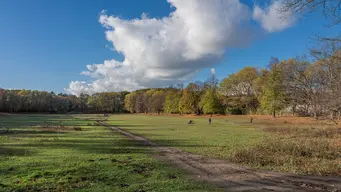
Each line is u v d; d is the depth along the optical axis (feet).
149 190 27.02
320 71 104.68
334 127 100.53
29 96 444.96
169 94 394.11
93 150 55.93
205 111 317.83
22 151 53.16
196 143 69.92
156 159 45.75
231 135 93.15
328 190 27.63
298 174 34.81
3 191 25.93
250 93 322.14
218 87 348.59
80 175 32.89
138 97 492.54
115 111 543.80
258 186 29.07
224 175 34.24
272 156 45.88
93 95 580.30
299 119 170.81
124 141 73.82
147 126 148.36
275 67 220.23
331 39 35.58
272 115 234.79
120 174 33.81
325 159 44.29
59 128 122.52
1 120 203.41
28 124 153.69
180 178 32.40
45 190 26.61
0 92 389.39
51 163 40.09
